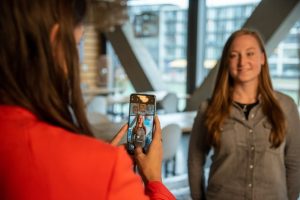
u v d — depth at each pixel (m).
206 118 1.17
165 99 3.95
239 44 1.14
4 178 0.41
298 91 3.56
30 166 0.41
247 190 1.10
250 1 3.92
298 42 3.54
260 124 1.11
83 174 0.42
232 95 1.16
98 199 0.42
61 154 0.42
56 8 0.44
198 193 1.24
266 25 3.58
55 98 0.45
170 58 4.79
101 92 4.82
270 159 1.10
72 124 0.45
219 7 4.24
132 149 0.62
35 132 0.43
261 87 1.15
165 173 2.85
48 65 0.44
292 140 1.14
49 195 0.41
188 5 4.48
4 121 0.43
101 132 1.81
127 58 5.04
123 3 1.16
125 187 0.44
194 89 4.53
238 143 1.11
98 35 5.63
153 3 4.81
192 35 4.47
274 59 3.67
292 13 3.45
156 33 4.85
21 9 0.43
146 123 0.67
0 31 0.43
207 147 1.23
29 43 0.44
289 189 1.18
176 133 2.25
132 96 0.70
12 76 0.44
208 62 4.47
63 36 0.45
